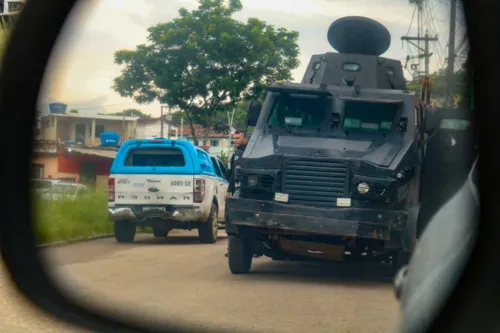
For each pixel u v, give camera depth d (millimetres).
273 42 14461
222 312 5320
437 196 6488
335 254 7367
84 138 30750
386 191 6984
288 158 7254
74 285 6020
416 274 2756
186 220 12328
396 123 7719
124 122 32156
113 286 6172
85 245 10719
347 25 8320
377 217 6953
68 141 29641
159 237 14328
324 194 7145
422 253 2873
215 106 19234
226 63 17562
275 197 7250
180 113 20141
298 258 8070
